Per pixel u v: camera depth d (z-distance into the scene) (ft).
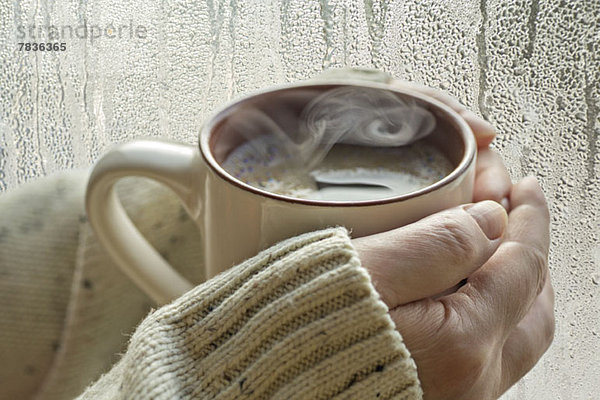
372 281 1.24
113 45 1.92
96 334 1.67
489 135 1.53
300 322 1.22
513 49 1.73
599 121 1.68
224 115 1.40
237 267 1.28
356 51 1.85
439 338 1.26
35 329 1.64
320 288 1.21
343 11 1.83
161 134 1.96
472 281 1.33
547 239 1.41
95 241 1.63
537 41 1.71
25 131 1.97
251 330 1.23
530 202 1.44
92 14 1.91
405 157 1.42
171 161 1.38
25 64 1.94
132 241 1.51
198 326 1.27
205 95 1.93
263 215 1.28
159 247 1.68
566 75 1.70
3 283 1.62
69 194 1.65
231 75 1.91
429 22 1.79
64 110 1.96
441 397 1.29
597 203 1.71
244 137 1.43
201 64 1.91
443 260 1.26
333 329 1.20
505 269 1.34
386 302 1.25
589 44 1.67
